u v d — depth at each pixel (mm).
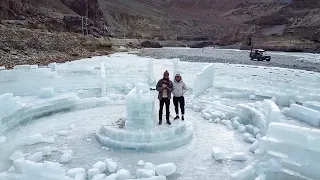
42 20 52719
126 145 7734
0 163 6727
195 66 19375
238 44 90250
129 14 127250
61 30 54031
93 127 9305
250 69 20422
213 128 9570
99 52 46531
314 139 5598
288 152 6008
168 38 115938
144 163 6957
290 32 70750
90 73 15891
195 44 99500
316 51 59062
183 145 8172
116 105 11930
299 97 11922
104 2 128750
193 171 6680
